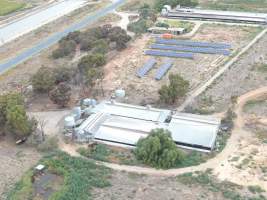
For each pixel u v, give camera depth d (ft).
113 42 515.50
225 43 504.02
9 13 650.02
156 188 271.28
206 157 301.63
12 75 440.45
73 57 481.46
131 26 560.20
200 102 376.89
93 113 353.51
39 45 518.37
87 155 307.78
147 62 458.91
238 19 577.43
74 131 328.90
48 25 588.09
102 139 322.96
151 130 310.04
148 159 293.84
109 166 295.69
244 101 377.50
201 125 329.31
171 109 366.02
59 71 419.54
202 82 414.21
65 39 515.91
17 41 533.55
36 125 336.29
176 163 294.25
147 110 355.15
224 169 288.10
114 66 455.22
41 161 302.86
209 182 275.39
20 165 301.22
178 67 448.65
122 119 342.64
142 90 402.72
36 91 397.80
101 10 650.02
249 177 279.08
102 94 396.57
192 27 565.12
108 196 264.31
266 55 469.98
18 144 328.90
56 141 322.96
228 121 343.87
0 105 335.88
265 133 328.08
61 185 279.49
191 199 259.39
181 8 633.61
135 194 265.95
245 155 301.63
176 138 315.37
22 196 268.82
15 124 321.52
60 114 364.58
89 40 500.74
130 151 312.09
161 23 572.51
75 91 402.52
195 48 489.67
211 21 586.45
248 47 491.72
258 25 563.48
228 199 258.98
